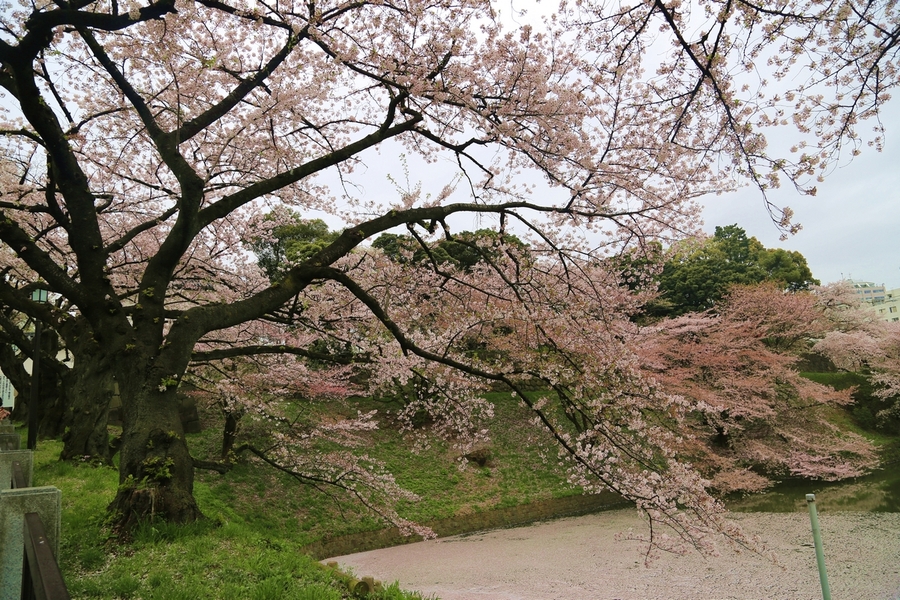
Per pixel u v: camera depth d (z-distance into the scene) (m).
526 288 7.72
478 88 7.02
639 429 7.39
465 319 8.51
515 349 8.47
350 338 9.44
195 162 9.34
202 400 16.53
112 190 10.51
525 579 10.10
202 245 11.16
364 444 16.27
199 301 11.49
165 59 6.20
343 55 6.27
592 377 7.05
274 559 4.84
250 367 13.70
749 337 20.20
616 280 8.84
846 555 10.86
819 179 4.79
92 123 9.07
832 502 15.52
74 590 3.77
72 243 6.03
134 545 4.68
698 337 20.36
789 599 8.83
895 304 60.41
